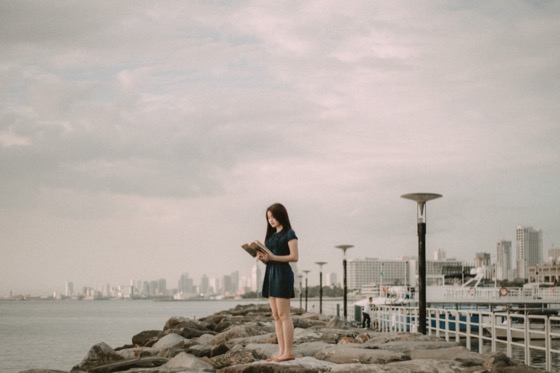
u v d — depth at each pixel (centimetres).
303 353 1317
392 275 13788
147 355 1731
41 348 5125
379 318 3466
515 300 4347
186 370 1209
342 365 1018
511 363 1006
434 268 9262
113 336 6719
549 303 4334
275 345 1448
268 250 975
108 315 15675
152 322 10812
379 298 4553
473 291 4516
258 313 4512
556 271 12962
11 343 5647
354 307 4544
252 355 1305
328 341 1708
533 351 3066
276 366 998
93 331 7794
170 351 1667
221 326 2889
